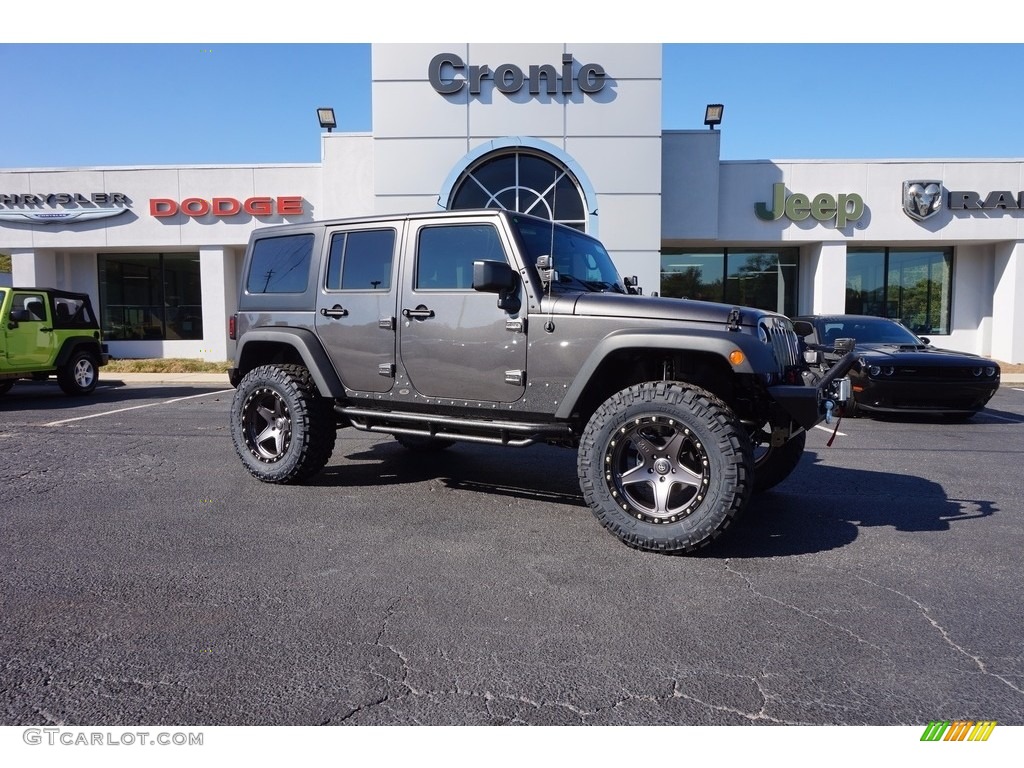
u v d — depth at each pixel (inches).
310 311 215.2
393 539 169.0
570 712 95.8
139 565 150.1
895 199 698.8
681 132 679.1
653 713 95.8
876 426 362.9
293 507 197.5
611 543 167.0
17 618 123.3
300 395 214.4
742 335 157.5
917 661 110.1
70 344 480.4
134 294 808.9
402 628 120.6
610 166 613.9
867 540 171.2
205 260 741.9
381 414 201.6
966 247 748.0
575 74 611.5
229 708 96.2
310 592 136.1
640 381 187.8
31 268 749.9
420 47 612.1
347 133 700.7
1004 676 105.7
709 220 685.9
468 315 185.3
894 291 761.0
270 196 729.0
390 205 622.8
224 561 153.0
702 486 153.8
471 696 99.5
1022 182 693.3
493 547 163.6
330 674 105.0
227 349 749.3
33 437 315.9
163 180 733.3
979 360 361.4
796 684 103.1
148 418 379.6
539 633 119.0
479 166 620.1
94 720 93.1
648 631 120.0
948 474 247.1
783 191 693.3
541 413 177.9
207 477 234.4
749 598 134.5
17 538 167.9
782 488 225.9
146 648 112.6
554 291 177.6
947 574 148.1
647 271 617.6
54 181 736.3
